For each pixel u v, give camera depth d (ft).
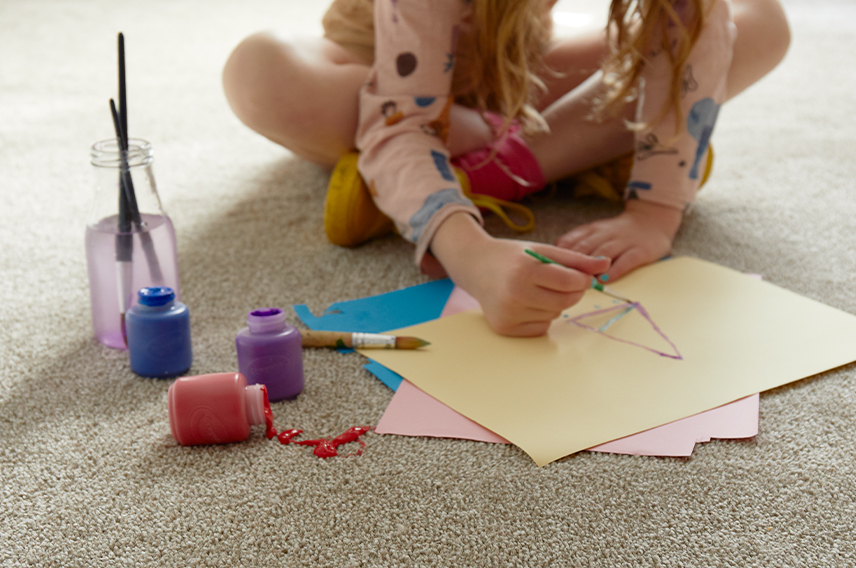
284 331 2.32
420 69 3.27
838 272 3.22
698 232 3.71
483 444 2.10
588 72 4.17
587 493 1.90
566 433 2.12
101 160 2.47
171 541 1.76
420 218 2.97
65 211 3.97
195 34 8.84
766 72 3.78
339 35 4.06
